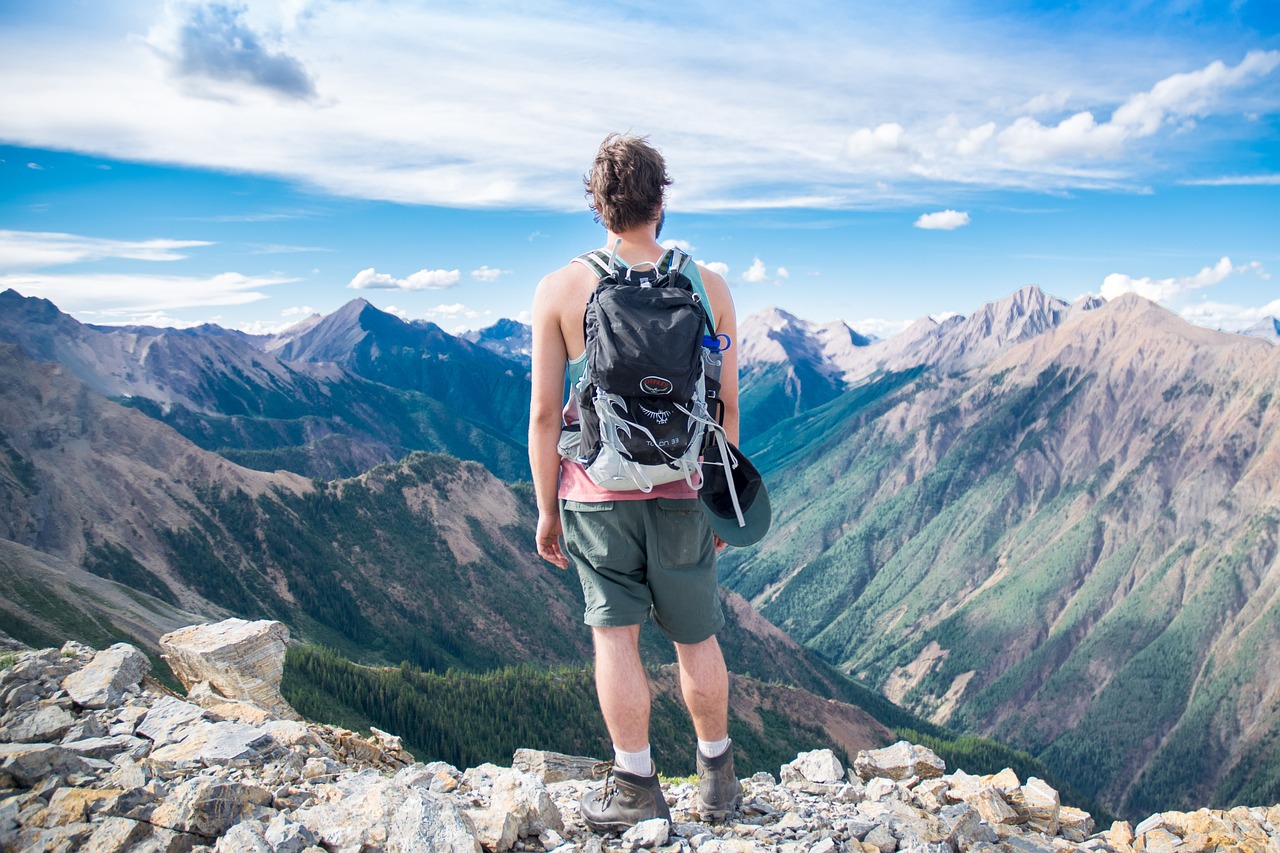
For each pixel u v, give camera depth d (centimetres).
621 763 442
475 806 475
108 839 353
